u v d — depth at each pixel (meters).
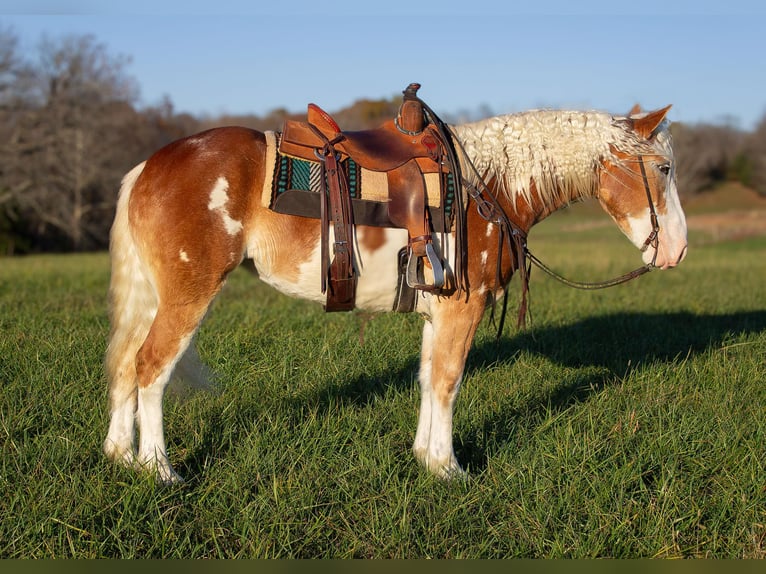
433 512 3.40
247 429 4.12
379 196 3.55
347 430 4.15
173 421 4.23
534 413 4.58
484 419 4.43
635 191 3.91
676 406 4.58
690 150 60.69
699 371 5.47
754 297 10.18
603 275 13.92
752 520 3.41
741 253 24.17
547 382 5.17
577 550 3.15
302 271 3.57
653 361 5.71
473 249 3.69
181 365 3.76
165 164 3.48
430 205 3.60
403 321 6.63
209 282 3.46
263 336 6.17
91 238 35.03
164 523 3.15
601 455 3.93
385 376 5.19
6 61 32.81
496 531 3.27
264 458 3.70
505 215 3.73
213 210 3.39
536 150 3.86
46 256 23.59
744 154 64.19
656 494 3.59
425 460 3.79
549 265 16.23
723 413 4.53
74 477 3.39
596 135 3.87
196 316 3.49
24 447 3.67
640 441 4.13
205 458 3.84
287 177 3.48
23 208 31.84
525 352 5.91
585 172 3.94
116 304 3.66
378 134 3.71
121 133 37.56
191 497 3.45
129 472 3.50
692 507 3.45
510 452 3.98
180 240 3.39
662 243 3.93
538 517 3.32
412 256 3.53
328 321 6.83
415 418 4.41
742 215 48.75
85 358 5.13
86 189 35.03
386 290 3.68
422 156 3.64
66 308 7.64
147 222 3.44
